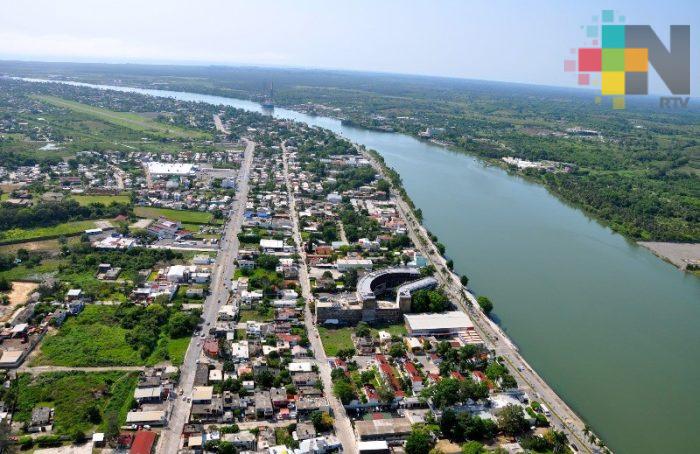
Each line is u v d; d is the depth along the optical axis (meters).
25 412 181.12
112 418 174.88
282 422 187.00
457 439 186.75
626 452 188.00
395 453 178.25
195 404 189.12
